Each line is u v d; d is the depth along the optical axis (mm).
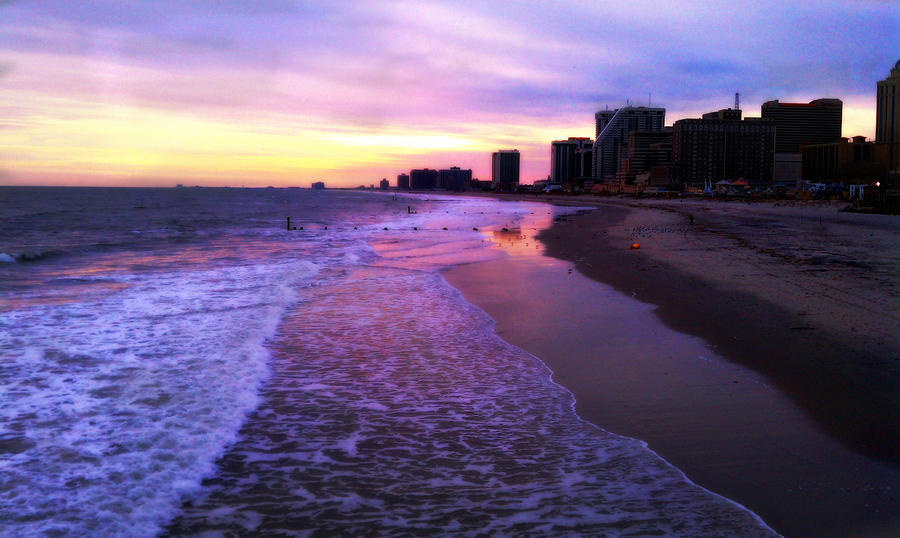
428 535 4082
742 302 12234
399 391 7199
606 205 100812
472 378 7715
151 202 103250
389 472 5070
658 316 11258
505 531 4133
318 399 6875
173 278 15883
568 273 17344
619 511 4410
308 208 83688
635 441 5695
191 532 4094
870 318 10531
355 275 17125
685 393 7043
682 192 193375
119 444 5363
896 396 6746
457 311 12023
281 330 10281
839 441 5621
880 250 22500
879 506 4449
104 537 3957
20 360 7793
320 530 4152
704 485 4812
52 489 4527
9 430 5562
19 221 45031
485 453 5453
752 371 7777
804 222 43719
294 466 5160
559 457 5363
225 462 5191
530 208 85875
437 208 86938
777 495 4633
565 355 8789
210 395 6730
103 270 17641
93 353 8234
